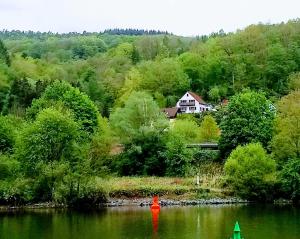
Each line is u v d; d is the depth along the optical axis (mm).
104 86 197250
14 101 157375
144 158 107562
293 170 90625
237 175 92875
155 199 80562
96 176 86312
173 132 110562
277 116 106875
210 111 161750
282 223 66938
